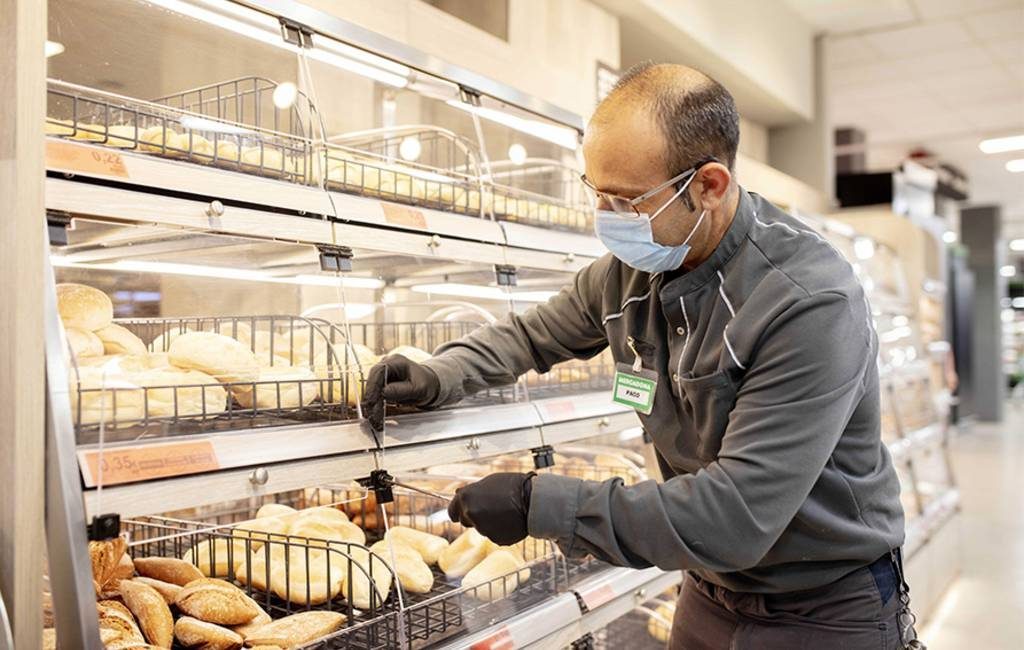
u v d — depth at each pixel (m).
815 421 1.18
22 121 1.02
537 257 1.97
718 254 1.34
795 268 1.28
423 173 1.81
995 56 6.86
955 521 4.64
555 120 2.23
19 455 0.97
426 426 1.48
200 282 1.40
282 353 1.44
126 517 1.02
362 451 1.34
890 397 4.18
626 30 4.23
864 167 9.55
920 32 6.30
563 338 1.67
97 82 1.56
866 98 8.09
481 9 3.24
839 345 1.20
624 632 2.25
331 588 1.38
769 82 5.39
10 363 0.99
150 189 1.20
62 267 1.21
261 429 1.21
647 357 1.49
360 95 1.99
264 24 1.54
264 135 1.46
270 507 1.70
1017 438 11.08
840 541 1.36
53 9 1.51
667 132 1.21
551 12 3.44
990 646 3.63
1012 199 13.88
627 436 2.30
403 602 1.44
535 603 1.64
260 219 1.33
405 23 2.60
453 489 1.82
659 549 1.15
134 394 1.11
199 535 1.53
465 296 1.82
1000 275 13.45
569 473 2.14
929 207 7.46
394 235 1.58
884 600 1.43
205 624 1.23
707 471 1.19
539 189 2.51
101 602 1.21
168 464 1.07
